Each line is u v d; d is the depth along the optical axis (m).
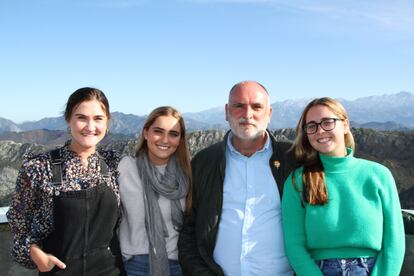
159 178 2.05
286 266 1.99
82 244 1.77
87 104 1.80
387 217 1.80
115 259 1.95
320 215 1.81
